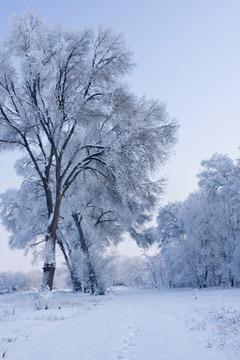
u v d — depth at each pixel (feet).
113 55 68.64
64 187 68.33
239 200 107.55
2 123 67.36
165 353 19.62
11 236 123.95
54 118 62.59
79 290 107.96
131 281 267.59
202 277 124.16
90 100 70.33
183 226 137.59
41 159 90.94
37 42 64.23
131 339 24.14
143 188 67.77
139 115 63.52
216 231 120.16
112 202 77.30
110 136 68.23
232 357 18.34
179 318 35.04
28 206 107.86
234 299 54.08
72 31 67.82
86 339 24.36
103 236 105.09
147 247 107.76
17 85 66.39
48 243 62.08
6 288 194.18
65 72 66.23
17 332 27.27
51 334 26.58
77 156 76.18
